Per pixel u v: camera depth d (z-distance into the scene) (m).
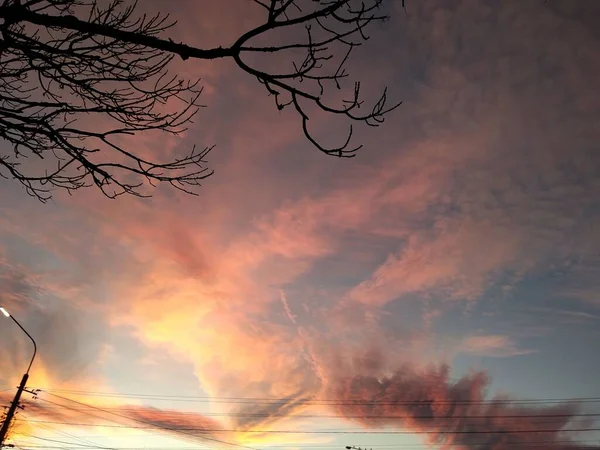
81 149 3.53
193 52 2.82
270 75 2.93
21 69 3.51
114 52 3.57
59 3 3.38
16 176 3.74
